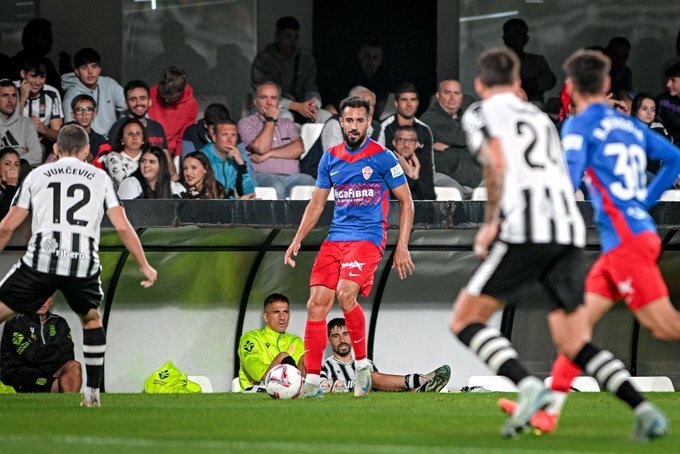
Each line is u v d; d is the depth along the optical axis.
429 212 38.66
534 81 54.97
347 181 30.28
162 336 41.44
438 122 49.84
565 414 24.66
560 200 18.34
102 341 26.91
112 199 26.31
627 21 59.44
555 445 17.61
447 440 18.59
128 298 41.25
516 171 18.28
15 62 50.16
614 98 55.41
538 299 42.59
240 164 45.09
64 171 26.02
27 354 38.38
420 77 59.16
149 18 56.44
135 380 41.28
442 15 58.97
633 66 59.66
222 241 39.91
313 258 41.88
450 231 40.75
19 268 25.53
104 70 55.91
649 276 20.56
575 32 59.34
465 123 18.75
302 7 58.53
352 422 22.62
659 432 18.17
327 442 18.42
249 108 57.38
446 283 42.78
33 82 46.84
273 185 47.03
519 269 18.19
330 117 50.31
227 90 57.31
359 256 30.17
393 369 42.59
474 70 59.12
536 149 18.45
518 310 42.81
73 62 54.72
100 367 27.17
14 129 45.22
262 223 37.69
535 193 18.19
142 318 41.34
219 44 57.25
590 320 21.20
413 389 38.81
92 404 27.31
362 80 57.34
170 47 56.69
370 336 42.53
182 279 41.31
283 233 39.88
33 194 25.83
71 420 23.16
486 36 59.16
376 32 58.91
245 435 19.84
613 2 59.38
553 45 59.22
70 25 55.62
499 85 19.03
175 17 56.69
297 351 40.41
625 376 18.52
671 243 41.62
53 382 38.81
